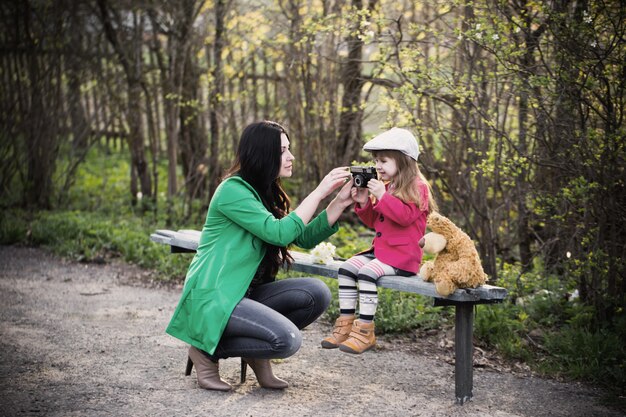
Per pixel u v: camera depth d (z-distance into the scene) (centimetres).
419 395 380
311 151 795
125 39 944
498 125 516
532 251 586
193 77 896
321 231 391
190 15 866
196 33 866
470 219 589
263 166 370
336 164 785
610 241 464
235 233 364
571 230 498
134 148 973
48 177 972
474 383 402
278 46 761
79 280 662
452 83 493
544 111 464
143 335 488
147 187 987
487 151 519
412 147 377
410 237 379
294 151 837
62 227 826
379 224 385
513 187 541
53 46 955
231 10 814
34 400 357
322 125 780
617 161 450
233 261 359
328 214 391
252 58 817
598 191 448
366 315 368
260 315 348
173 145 933
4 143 968
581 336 444
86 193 1038
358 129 775
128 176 1160
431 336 492
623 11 421
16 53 958
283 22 751
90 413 340
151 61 941
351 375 412
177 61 894
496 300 349
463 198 587
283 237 354
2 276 664
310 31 593
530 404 372
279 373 411
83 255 747
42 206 966
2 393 366
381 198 366
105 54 965
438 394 383
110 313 549
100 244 779
